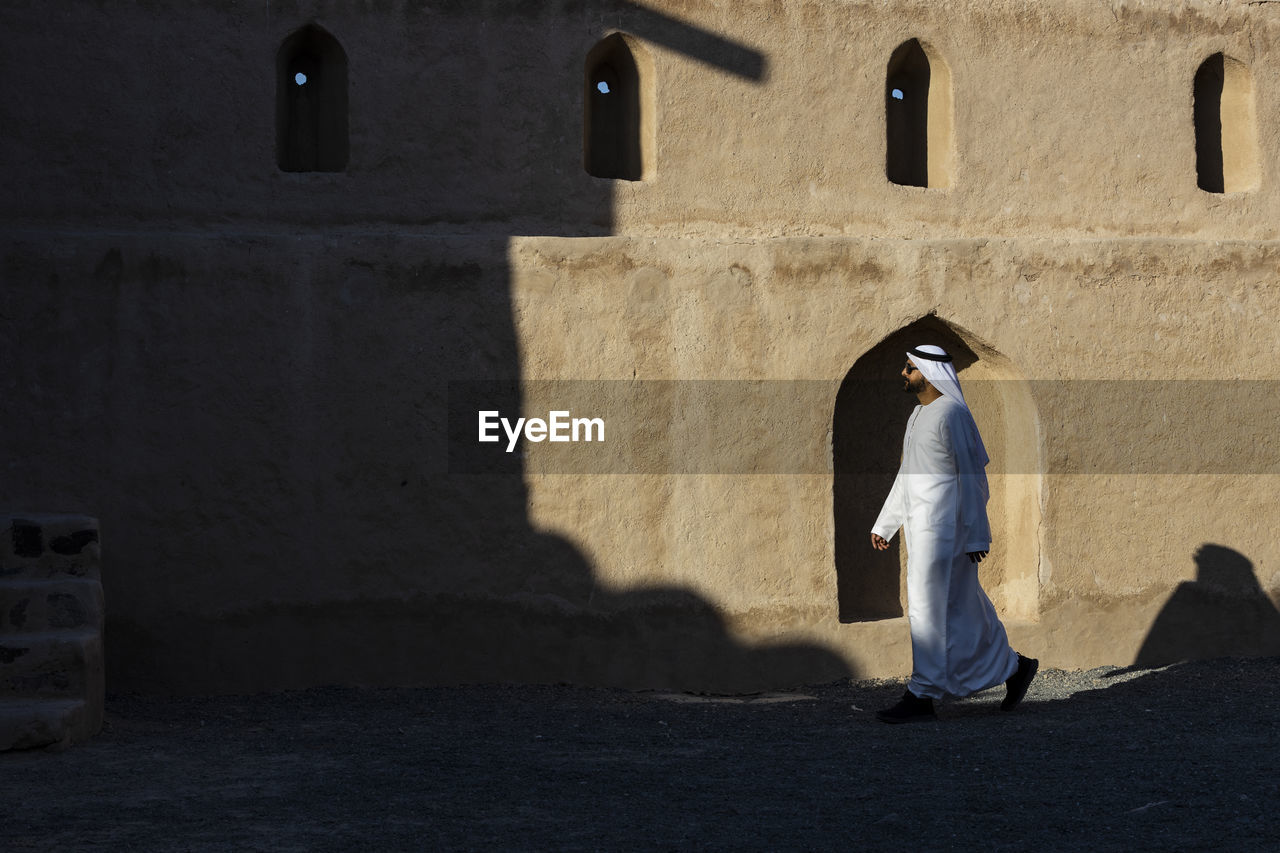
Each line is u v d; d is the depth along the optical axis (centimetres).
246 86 727
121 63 716
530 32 750
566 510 732
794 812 457
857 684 749
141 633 695
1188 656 796
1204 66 839
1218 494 804
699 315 746
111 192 713
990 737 588
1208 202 823
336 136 757
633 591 735
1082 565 784
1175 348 801
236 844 418
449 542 723
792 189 772
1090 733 593
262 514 709
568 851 412
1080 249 790
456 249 728
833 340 758
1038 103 803
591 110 790
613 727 624
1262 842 415
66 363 695
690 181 762
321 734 600
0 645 584
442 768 528
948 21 794
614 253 741
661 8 761
